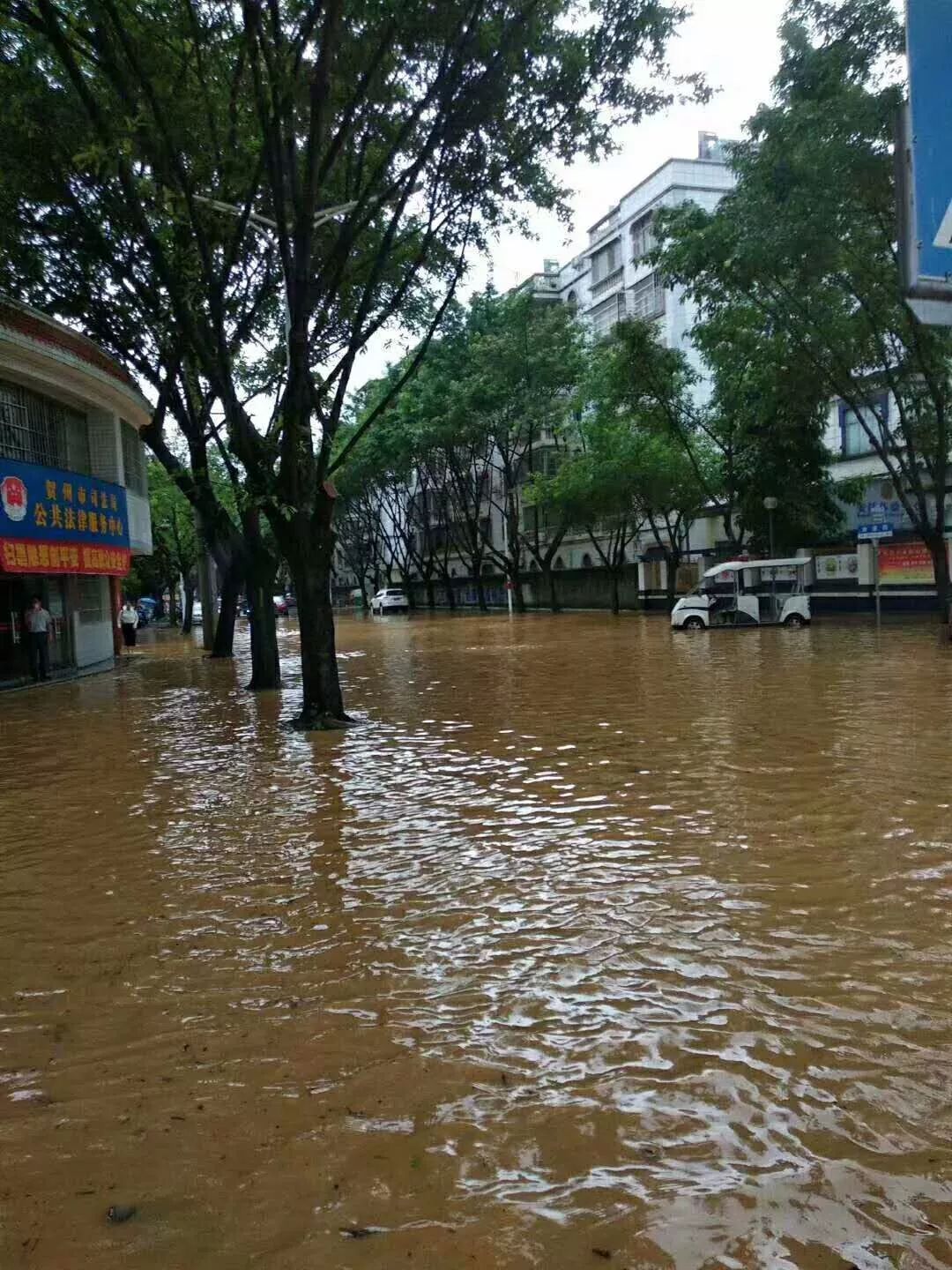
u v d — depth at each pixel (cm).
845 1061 330
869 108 1569
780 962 415
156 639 3925
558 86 1070
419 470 5397
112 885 565
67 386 1859
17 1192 275
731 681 1445
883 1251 238
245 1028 373
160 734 1181
